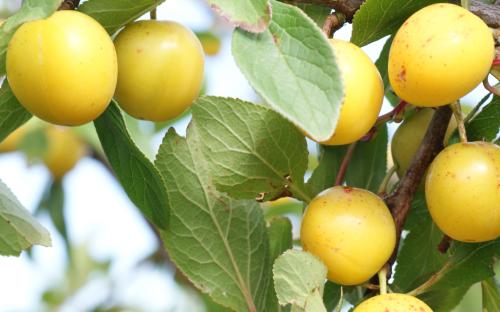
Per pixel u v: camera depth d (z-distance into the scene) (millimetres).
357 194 423
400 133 468
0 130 431
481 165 409
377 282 438
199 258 451
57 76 397
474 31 393
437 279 439
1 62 415
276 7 384
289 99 372
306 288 403
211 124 427
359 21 421
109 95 409
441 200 412
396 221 438
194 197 449
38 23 398
